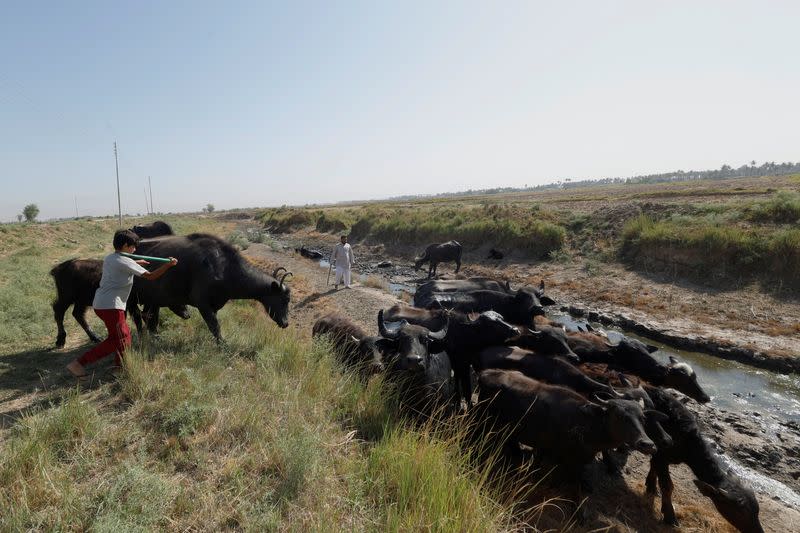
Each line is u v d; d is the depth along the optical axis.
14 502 3.39
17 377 6.05
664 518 4.96
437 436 5.31
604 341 7.80
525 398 5.39
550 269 19.59
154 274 6.00
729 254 14.93
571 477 5.11
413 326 6.25
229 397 5.36
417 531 3.58
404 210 39.41
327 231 40.31
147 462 4.05
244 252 26.61
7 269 15.51
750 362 10.11
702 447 4.91
